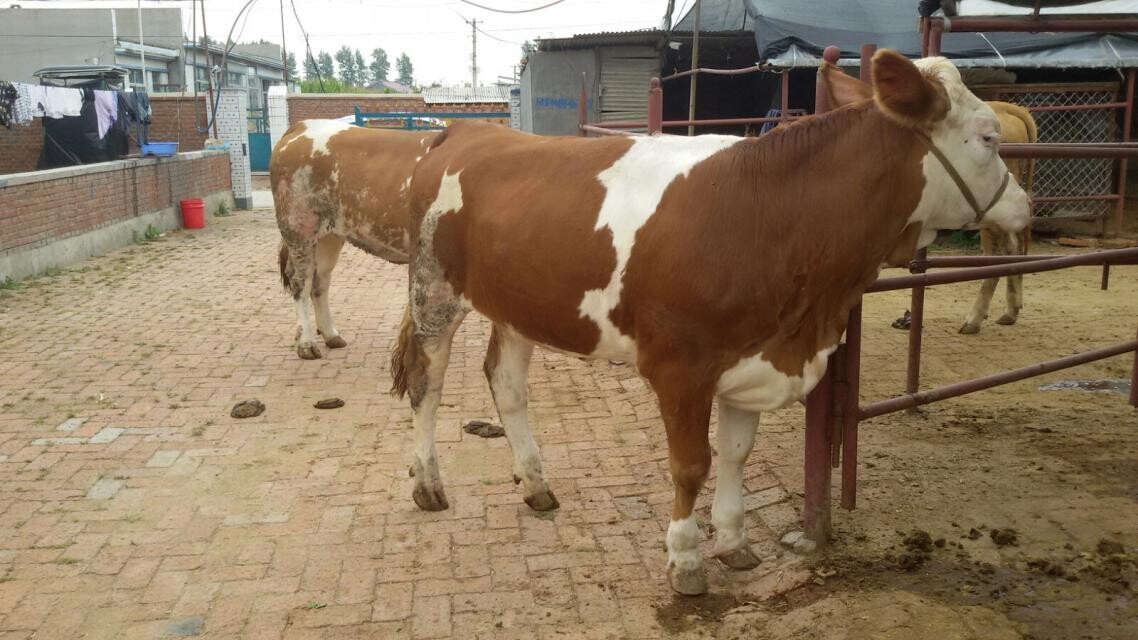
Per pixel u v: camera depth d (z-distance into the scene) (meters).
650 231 3.25
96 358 7.15
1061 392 5.79
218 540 4.16
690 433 3.33
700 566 3.60
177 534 4.23
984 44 12.32
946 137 3.16
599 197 3.42
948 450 4.81
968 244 11.88
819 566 3.67
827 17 12.77
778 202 3.17
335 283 10.30
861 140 3.16
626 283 3.31
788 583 3.59
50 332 7.95
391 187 6.36
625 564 3.87
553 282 3.51
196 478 4.88
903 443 4.93
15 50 36.47
